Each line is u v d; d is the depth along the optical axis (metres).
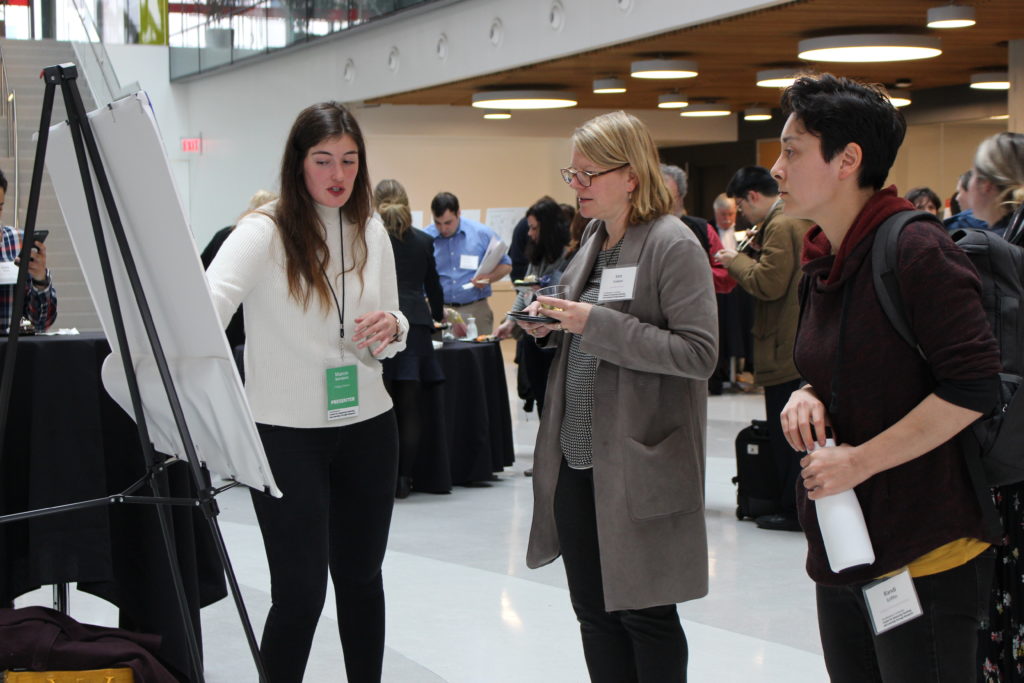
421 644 3.57
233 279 2.41
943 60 10.34
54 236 10.27
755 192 5.40
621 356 2.24
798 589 4.22
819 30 8.45
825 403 1.80
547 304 2.27
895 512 1.72
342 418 2.52
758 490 5.33
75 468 2.66
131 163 1.92
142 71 16.62
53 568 2.65
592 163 2.35
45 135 2.03
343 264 2.57
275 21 13.23
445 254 8.09
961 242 2.16
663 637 2.38
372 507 2.63
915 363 1.71
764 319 5.14
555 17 8.97
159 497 2.07
